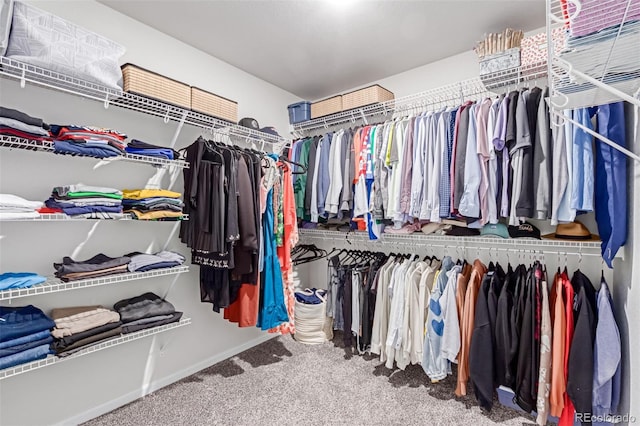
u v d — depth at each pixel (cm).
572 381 144
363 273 247
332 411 178
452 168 190
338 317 261
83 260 173
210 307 238
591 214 187
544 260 205
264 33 212
